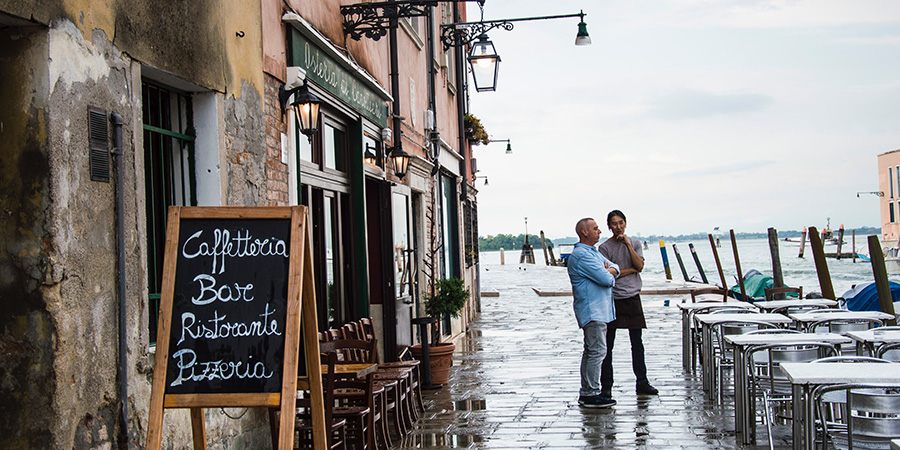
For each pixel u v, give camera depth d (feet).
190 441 16.99
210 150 18.71
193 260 13.84
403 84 39.65
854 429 15.35
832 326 26.04
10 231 13.16
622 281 29.01
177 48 17.15
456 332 49.83
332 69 27.32
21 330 13.15
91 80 14.17
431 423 25.77
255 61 21.24
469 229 63.67
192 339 13.50
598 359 26.89
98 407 14.19
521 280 120.47
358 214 31.19
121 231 14.88
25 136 13.10
